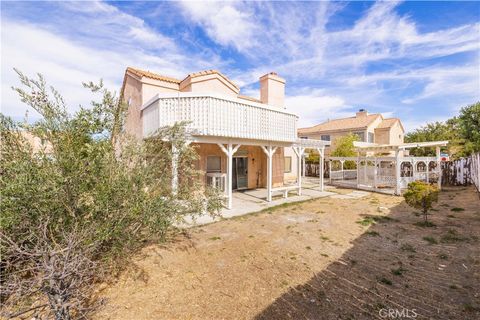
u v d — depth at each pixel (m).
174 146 5.37
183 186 5.05
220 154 12.71
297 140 12.34
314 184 17.84
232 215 8.41
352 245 5.71
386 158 13.84
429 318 3.11
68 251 2.73
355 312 3.26
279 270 4.51
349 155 21.88
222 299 3.61
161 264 4.73
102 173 3.68
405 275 4.25
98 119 4.12
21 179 2.97
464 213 8.34
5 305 3.00
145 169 4.41
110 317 3.16
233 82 13.62
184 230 6.75
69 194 3.45
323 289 3.86
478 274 4.18
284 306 3.42
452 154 22.31
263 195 12.55
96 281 4.04
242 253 5.30
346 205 10.33
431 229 6.74
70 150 3.51
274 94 14.93
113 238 4.08
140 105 11.55
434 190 7.11
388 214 8.64
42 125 3.56
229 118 9.14
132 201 3.86
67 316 2.79
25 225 3.22
